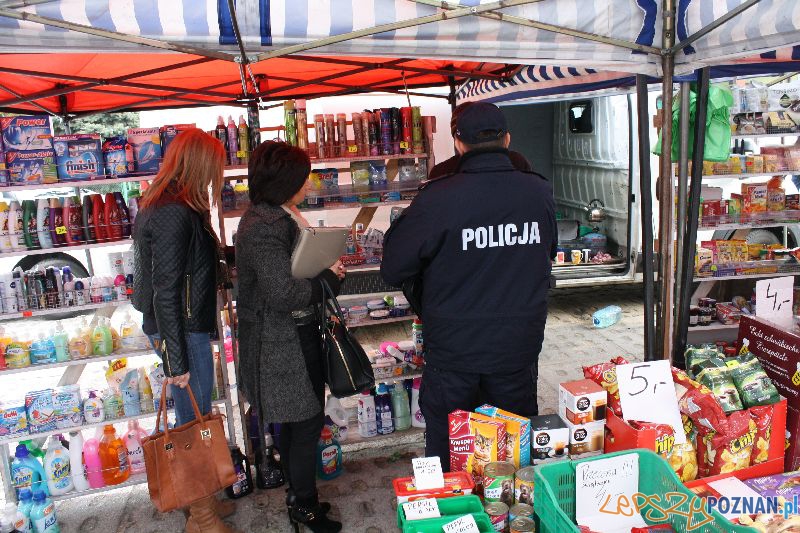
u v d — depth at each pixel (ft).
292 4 6.95
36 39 6.47
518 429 6.59
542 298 8.04
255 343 9.41
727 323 15.74
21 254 11.00
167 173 8.88
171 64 12.76
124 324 11.68
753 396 6.76
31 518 10.65
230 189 12.59
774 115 15.51
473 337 7.88
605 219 23.95
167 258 8.58
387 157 13.28
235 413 15.57
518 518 5.74
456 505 5.76
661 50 8.74
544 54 8.18
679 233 11.68
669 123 9.13
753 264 15.49
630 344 19.49
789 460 6.93
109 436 11.52
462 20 7.57
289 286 8.77
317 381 9.73
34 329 11.71
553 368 17.65
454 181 7.73
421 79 16.88
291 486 10.55
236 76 14.66
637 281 22.75
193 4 6.72
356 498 11.46
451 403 8.22
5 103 12.41
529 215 7.75
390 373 13.26
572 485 5.73
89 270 16.83
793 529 5.38
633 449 5.86
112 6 6.53
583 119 24.25
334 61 12.91
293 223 9.11
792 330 8.32
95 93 15.11
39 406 11.15
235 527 10.80
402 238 7.93
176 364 8.73
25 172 10.82
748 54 8.16
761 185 15.62
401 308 13.48
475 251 7.68
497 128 7.78
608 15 8.30
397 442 13.60
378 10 7.22
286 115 12.84
